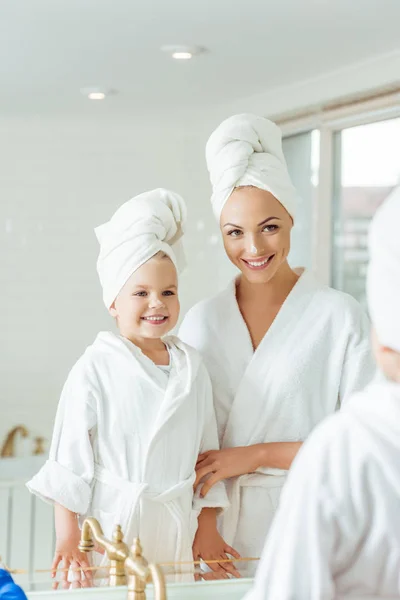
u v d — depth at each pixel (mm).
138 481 1615
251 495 1748
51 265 4953
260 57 3545
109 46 3361
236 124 1754
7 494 3051
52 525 3043
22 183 4910
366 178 3854
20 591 1269
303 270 1911
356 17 3012
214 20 3047
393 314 890
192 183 4902
